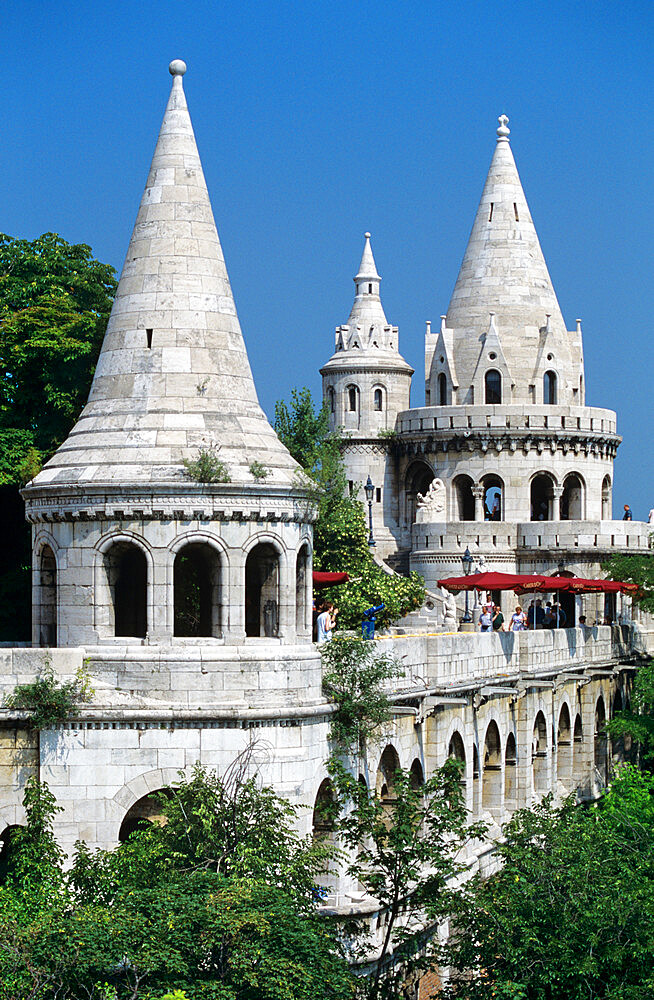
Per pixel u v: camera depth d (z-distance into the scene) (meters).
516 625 72.44
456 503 98.88
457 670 54.16
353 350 104.31
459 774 39.91
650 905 36.91
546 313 100.81
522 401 99.31
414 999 42.88
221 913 32.03
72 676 39.16
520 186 102.56
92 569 40.00
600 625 80.88
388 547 102.19
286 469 41.38
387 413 103.81
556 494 97.62
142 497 39.66
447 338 101.25
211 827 35.84
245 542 40.19
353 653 42.81
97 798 38.75
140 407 41.06
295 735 39.69
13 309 60.50
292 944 32.41
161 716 38.66
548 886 38.06
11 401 56.94
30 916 32.84
